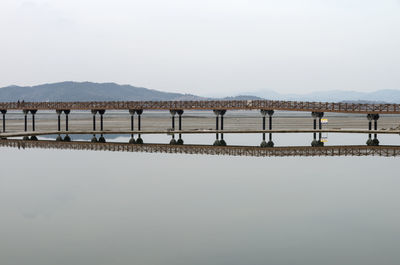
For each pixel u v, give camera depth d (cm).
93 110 6069
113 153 3625
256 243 1393
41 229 1531
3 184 2270
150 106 6034
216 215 1694
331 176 2516
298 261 1239
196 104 5959
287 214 1702
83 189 2155
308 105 5681
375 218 1648
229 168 2825
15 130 6612
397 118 11244
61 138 5206
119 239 1430
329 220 1633
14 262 1234
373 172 2647
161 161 3164
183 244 1380
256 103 5844
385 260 1246
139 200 1933
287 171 2697
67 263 1227
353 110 5594
